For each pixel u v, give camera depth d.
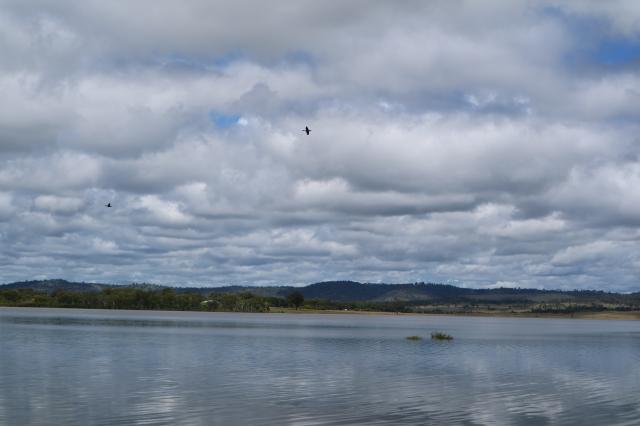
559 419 39.69
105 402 42.69
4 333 111.00
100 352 77.19
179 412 39.81
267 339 108.94
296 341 104.62
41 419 37.53
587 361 76.06
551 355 84.38
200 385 50.59
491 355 82.12
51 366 61.94
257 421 37.69
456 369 64.19
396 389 49.94
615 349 98.94
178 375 56.53
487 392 49.28
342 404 43.22
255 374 57.91
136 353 76.75
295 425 36.91
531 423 38.50
